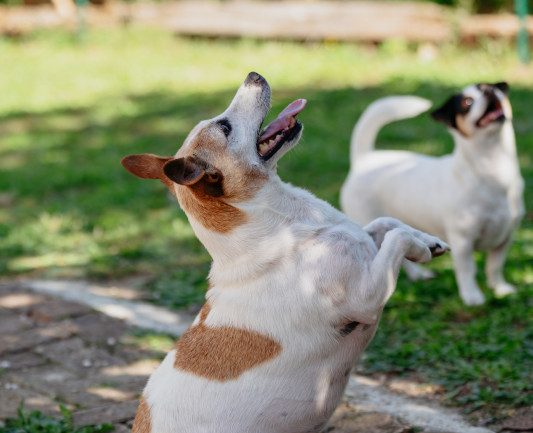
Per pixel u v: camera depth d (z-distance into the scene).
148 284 3.04
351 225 2.02
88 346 2.66
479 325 2.60
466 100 2.65
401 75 5.66
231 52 6.76
